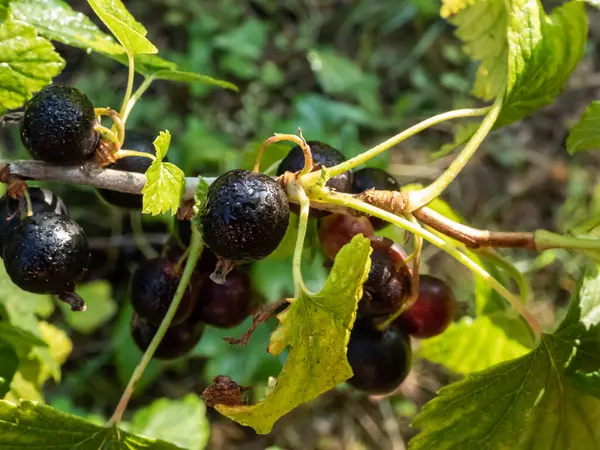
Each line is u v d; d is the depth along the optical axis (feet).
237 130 0.96
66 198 0.80
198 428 0.55
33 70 0.28
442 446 0.29
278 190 0.23
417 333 0.32
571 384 0.29
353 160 0.25
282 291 0.66
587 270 0.30
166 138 0.24
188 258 0.29
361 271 0.23
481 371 0.28
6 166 0.27
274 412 0.25
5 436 0.28
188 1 1.04
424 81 1.07
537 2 0.31
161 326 0.29
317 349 0.24
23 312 0.41
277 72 1.03
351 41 1.13
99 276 0.79
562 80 0.33
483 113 0.29
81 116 0.26
